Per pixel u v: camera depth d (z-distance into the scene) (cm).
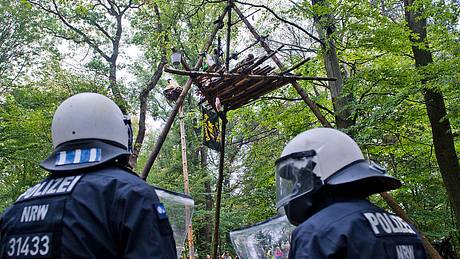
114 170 200
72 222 180
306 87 1059
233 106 730
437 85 751
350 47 887
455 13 780
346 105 847
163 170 2384
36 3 1711
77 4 1266
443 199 1047
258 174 1171
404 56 987
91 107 213
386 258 188
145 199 187
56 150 210
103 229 180
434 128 898
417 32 898
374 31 836
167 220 190
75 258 175
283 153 233
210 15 1200
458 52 811
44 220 184
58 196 189
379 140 1003
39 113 1420
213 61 670
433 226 1012
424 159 1084
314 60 967
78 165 199
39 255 178
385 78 830
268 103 1053
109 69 1894
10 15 2042
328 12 841
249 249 397
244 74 625
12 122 1392
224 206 1950
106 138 210
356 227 192
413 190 1050
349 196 212
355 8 827
